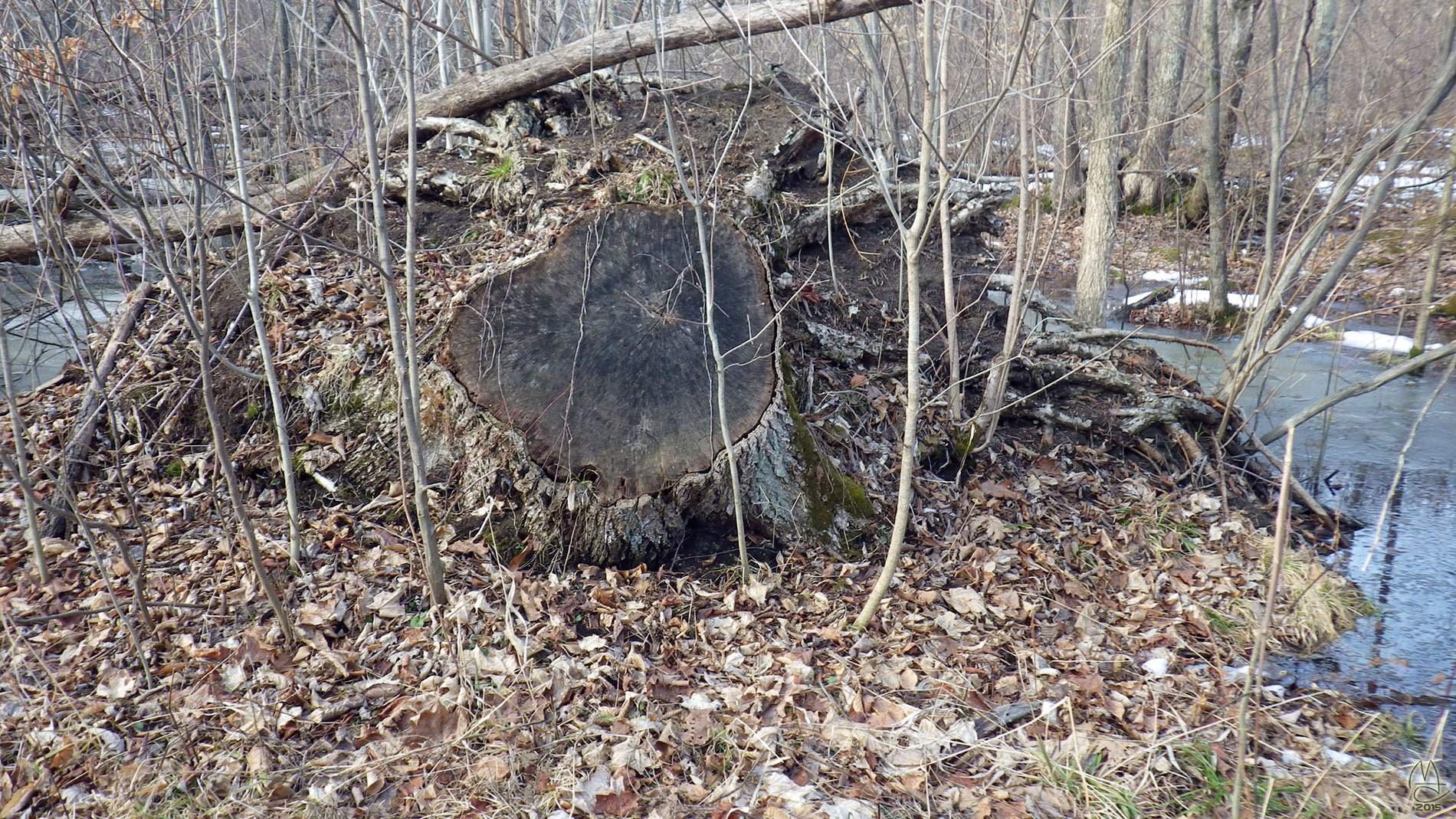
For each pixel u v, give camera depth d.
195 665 3.06
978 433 5.04
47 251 5.44
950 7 3.54
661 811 2.63
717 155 5.44
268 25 6.28
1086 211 9.25
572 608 3.50
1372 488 5.73
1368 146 5.18
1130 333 5.75
